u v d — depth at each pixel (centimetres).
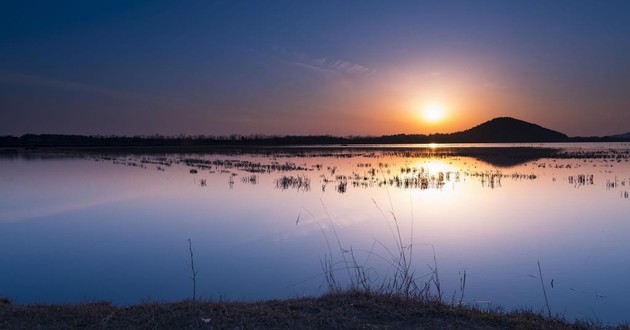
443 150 8969
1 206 2062
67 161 5428
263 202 2072
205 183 2848
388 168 3897
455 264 1110
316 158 5794
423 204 1977
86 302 705
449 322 603
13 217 1794
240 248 1284
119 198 2270
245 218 1717
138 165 4597
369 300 664
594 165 4106
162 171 3784
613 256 1160
